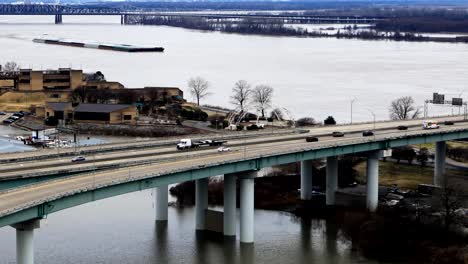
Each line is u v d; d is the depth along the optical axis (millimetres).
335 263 138125
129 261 135500
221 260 138625
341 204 178625
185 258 139000
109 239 147875
